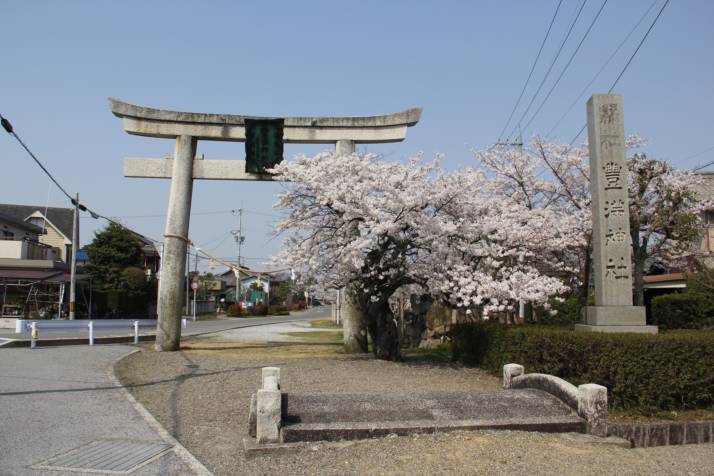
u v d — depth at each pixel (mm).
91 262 36469
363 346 16484
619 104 10297
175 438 6652
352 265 13172
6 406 8102
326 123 17047
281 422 6344
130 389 9695
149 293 38375
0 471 5332
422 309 22469
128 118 16500
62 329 22203
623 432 6758
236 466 5609
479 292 12727
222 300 61750
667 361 7633
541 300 13195
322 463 5609
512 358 10570
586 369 8242
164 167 16953
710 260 20578
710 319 15258
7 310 30594
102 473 5355
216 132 16812
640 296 15133
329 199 13148
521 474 5352
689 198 16188
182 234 16438
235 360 13750
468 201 14430
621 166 10164
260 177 16797
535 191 18625
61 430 6898
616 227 10016
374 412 6707
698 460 6141
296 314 62500
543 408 7059
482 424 6562
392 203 12625
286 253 14086
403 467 5480
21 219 38062
